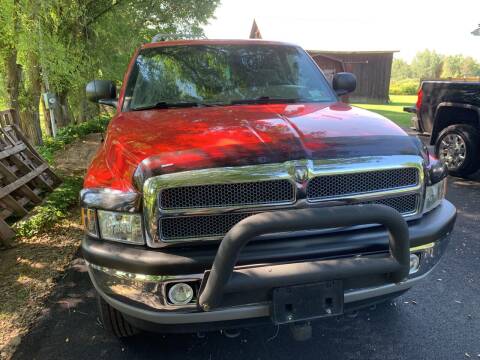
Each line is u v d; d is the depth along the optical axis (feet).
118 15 43.29
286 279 7.00
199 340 9.91
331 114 9.63
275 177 7.25
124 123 9.91
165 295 7.27
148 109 11.41
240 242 6.61
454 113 24.07
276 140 7.67
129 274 7.34
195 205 7.23
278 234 7.45
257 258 7.18
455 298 11.55
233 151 7.34
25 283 12.72
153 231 7.20
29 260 14.21
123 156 7.99
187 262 7.14
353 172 7.63
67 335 10.20
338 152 7.63
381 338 9.87
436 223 8.48
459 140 23.43
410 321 10.53
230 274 6.77
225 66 12.77
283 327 10.32
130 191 7.42
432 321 10.52
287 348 9.58
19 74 35.47
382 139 8.13
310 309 7.32
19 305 11.51
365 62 97.30
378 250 7.68
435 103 24.73
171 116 9.84
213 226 7.36
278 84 12.45
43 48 30.45
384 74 97.60
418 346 9.58
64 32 38.14
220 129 8.32
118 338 10.03
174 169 7.09
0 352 9.59
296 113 9.69
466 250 14.56
